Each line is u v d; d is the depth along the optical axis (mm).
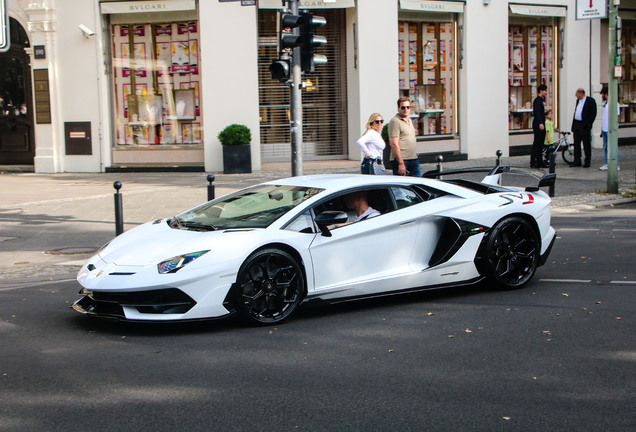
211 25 18516
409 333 6027
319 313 6805
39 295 7777
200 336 6043
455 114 21312
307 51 10461
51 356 5555
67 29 19188
